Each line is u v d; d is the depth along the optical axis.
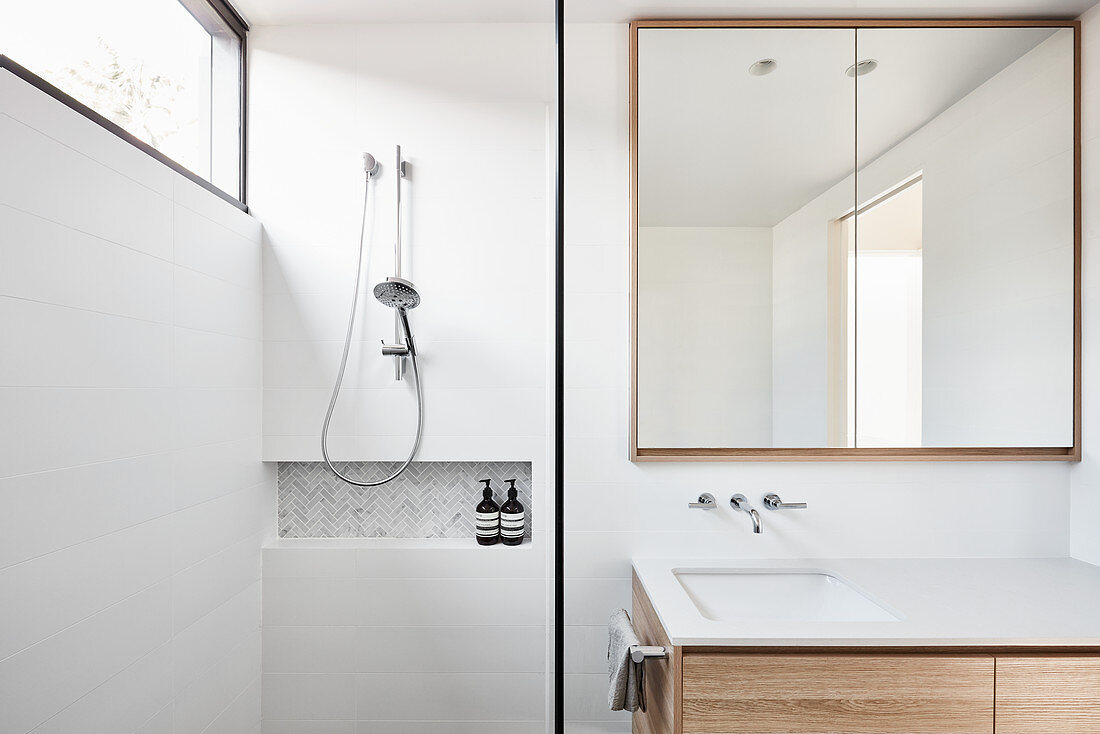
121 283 0.87
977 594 1.11
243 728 1.05
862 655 0.96
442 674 1.12
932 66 1.25
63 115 0.79
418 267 1.13
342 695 1.09
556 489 1.05
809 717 0.96
